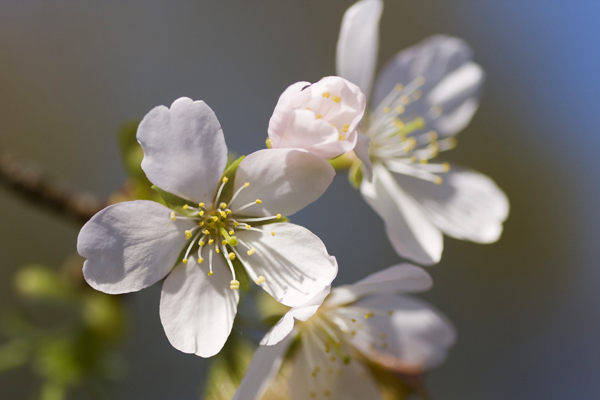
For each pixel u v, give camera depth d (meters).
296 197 0.21
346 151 0.20
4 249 0.36
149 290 0.34
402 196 0.23
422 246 0.22
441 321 0.23
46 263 0.36
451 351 0.38
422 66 0.25
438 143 0.25
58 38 0.41
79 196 0.23
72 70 0.41
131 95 0.41
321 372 0.22
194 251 0.21
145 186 0.23
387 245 0.39
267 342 0.20
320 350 0.22
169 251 0.20
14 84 0.40
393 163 0.23
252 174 0.21
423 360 0.23
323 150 0.20
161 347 0.34
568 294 0.41
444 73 0.25
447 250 0.41
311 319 0.22
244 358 0.22
